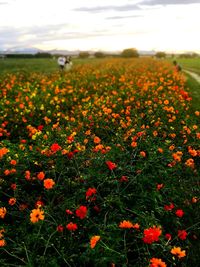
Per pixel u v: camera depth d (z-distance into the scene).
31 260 3.83
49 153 6.17
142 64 43.56
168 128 9.93
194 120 10.86
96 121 10.09
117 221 4.64
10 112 12.23
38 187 5.80
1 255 4.28
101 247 3.98
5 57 86.31
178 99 13.61
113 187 5.39
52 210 4.76
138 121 9.88
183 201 5.29
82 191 5.07
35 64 54.19
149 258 3.93
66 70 34.16
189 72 40.06
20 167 5.98
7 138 9.97
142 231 4.39
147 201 5.02
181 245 4.53
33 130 7.76
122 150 6.61
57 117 11.97
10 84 21.08
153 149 6.46
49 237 4.14
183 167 6.52
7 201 5.50
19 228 4.57
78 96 15.95
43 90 16.80
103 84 19.61
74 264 3.89
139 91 16.23
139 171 5.45
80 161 5.97
